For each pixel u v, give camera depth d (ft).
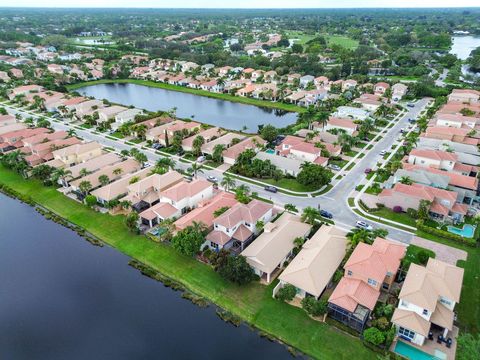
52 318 195.52
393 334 167.02
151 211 268.62
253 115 556.10
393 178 307.99
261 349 174.40
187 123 468.34
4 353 176.65
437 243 241.96
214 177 337.72
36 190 322.55
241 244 235.81
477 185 306.14
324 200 295.69
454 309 188.65
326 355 168.04
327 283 198.29
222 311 194.08
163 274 221.87
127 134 447.01
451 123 433.07
